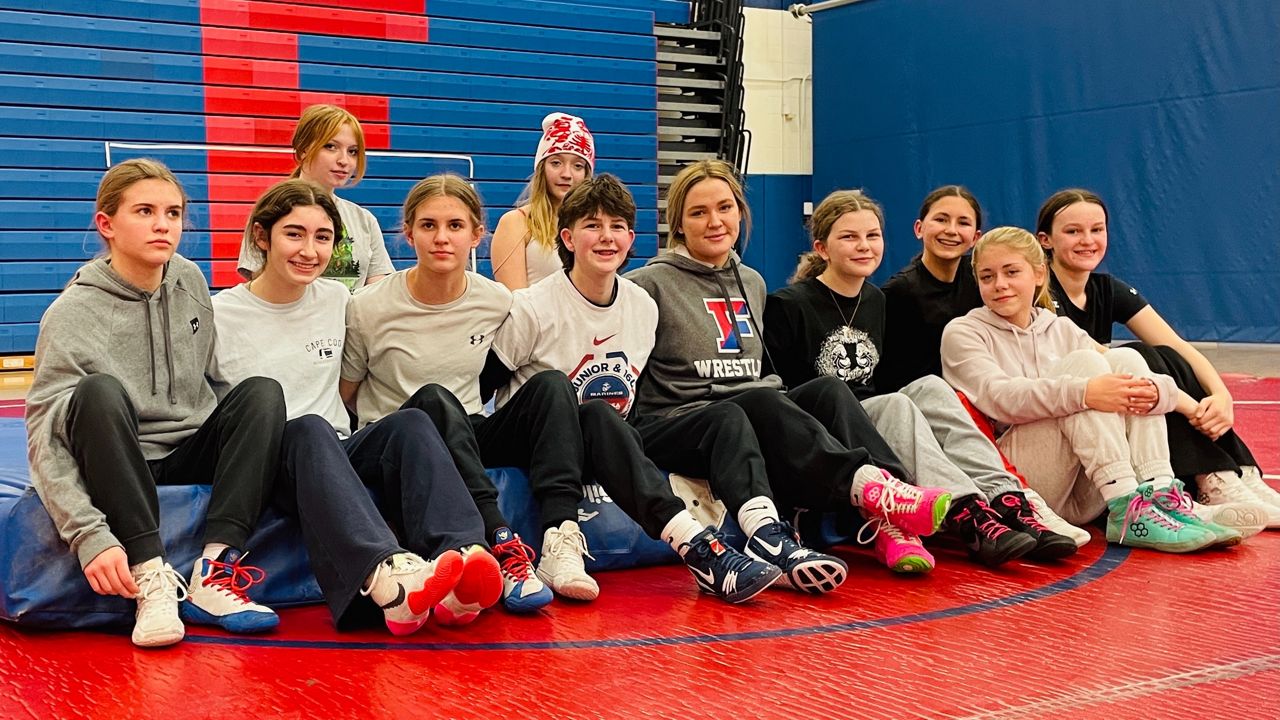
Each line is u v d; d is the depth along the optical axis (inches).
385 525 88.8
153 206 92.0
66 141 283.9
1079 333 127.9
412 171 325.4
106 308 92.7
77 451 86.4
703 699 72.6
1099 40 359.3
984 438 117.3
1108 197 360.2
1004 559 107.7
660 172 379.6
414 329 108.1
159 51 292.0
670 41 378.6
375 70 318.7
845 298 126.4
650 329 115.0
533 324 110.3
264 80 304.5
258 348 103.0
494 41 335.3
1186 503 116.0
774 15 442.3
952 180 403.9
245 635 87.4
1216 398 125.0
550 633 87.9
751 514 100.7
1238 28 327.0
